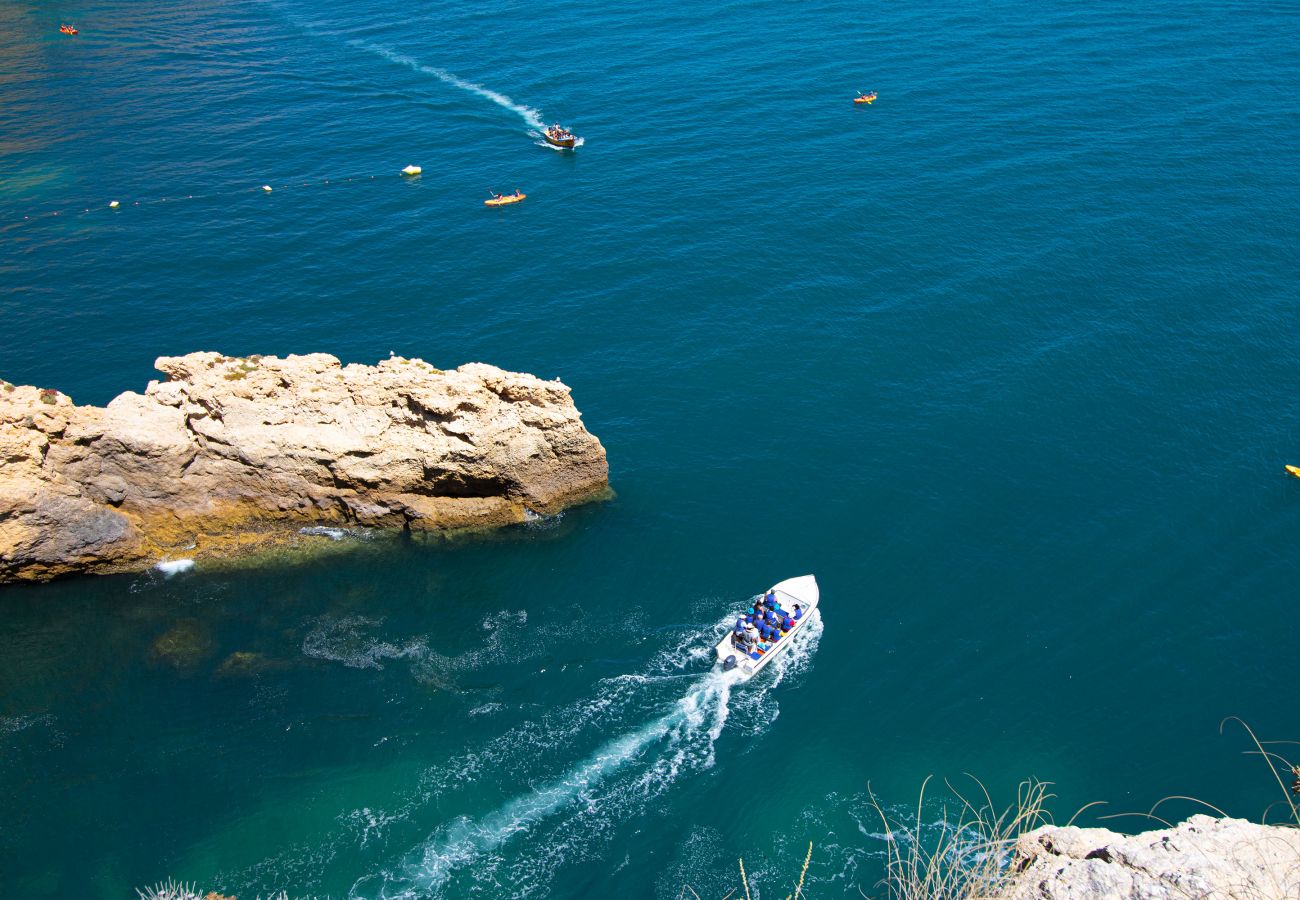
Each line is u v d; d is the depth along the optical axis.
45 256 88.81
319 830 43.16
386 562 58.19
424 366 57.50
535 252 87.88
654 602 54.50
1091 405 67.06
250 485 58.06
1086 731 46.56
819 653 51.03
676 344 74.81
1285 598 52.78
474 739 47.16
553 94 120.50
